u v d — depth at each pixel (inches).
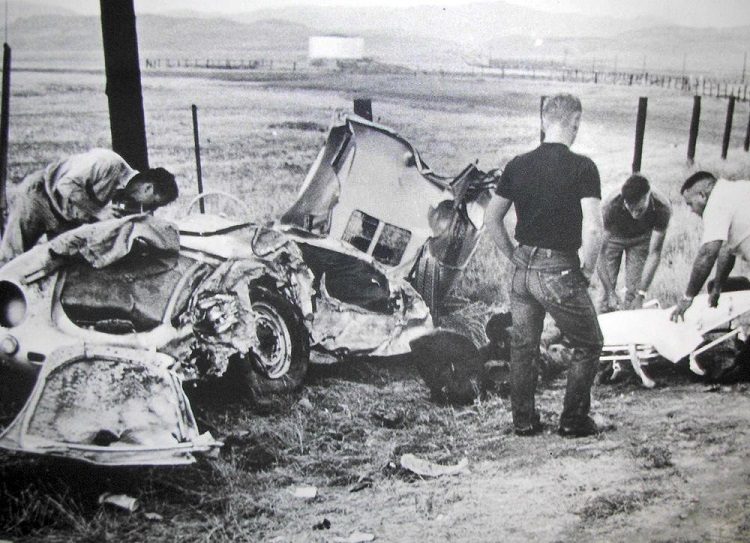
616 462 175.9
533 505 161.2
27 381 158.4
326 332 189.8
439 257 203.0
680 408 196.7
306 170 197.9
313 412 181.3
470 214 205.5
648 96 213.3
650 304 216.4
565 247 172.7
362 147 199.2
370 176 199.5
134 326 163.3
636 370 205.3
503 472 172.2
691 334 208.1
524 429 184.9
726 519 158.2
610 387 204.2
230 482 161.8
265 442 172.1
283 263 185.3
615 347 205.9
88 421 153.5
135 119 189.9
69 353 155.2
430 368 195.6
